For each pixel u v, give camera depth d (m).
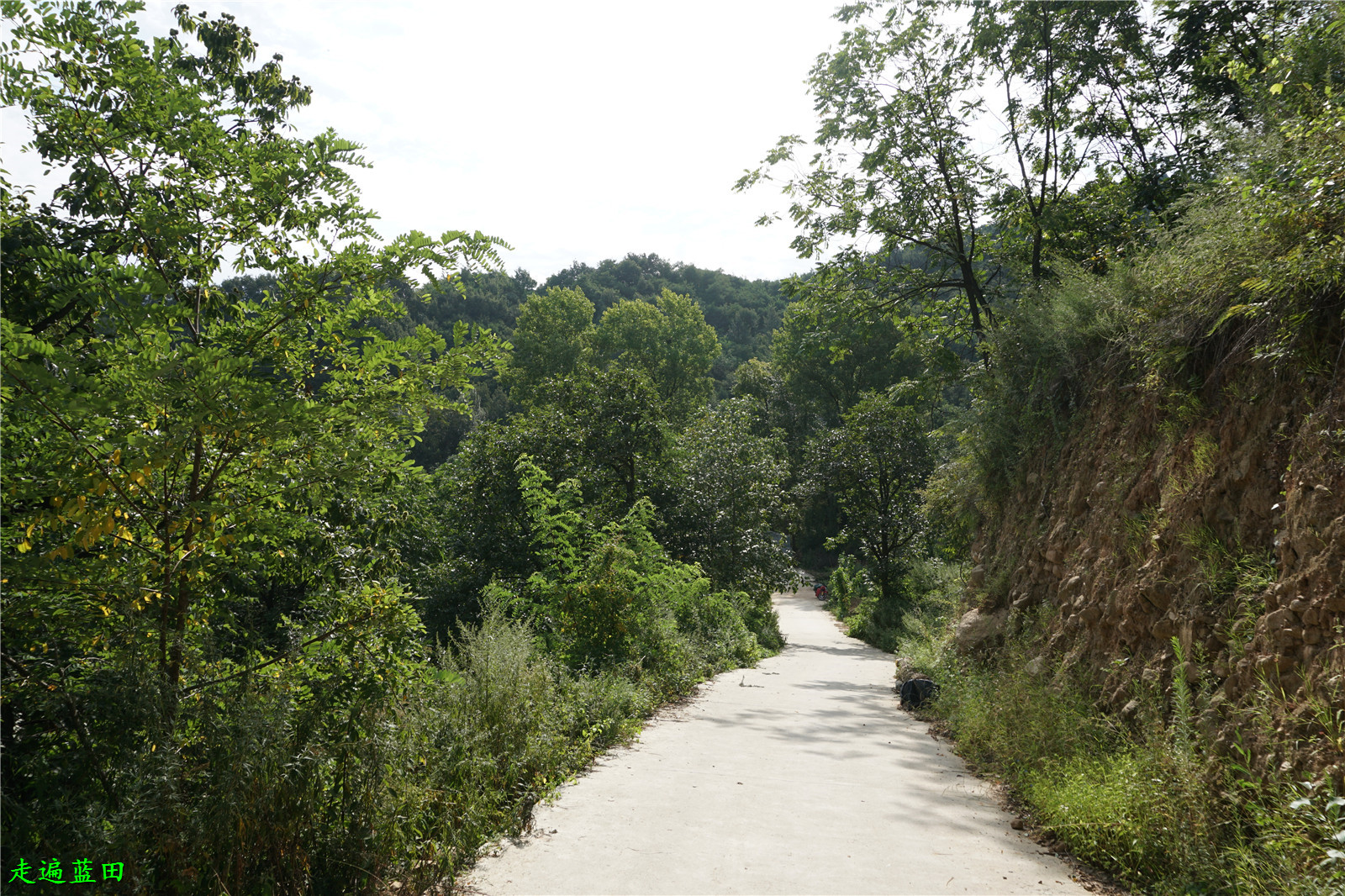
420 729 5.18
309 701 4.33
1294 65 7.11
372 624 4.61
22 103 3.75
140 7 4.11
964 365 17.36
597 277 132.88
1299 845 4.18
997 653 10.60
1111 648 7.50
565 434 19.75
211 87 4.60
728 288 132.12
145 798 3.35
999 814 6.25
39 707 3.27
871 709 11.49
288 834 3.88
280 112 8.27
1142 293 8.23
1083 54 15.84
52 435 3.29
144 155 4.01
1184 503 6.62
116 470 3.47
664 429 21.23
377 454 4.34
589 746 7.71
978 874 4.93
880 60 17.77
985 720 8.45
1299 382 5.58
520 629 8.26
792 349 52.53
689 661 13.56
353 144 4.35
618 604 12.05
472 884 4.63
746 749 8.38
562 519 13.39
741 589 21.92
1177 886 4.57
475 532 17.47
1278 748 4.75
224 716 3.86
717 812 6.09
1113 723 6.71
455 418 49.53
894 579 31.23
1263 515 5.73
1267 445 5.82
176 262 4.14
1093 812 5.37
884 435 32.03
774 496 24.16
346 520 4.43
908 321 19.84
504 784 6.05
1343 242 5.06
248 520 3.93
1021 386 12.08
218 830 3.48
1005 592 11.59
